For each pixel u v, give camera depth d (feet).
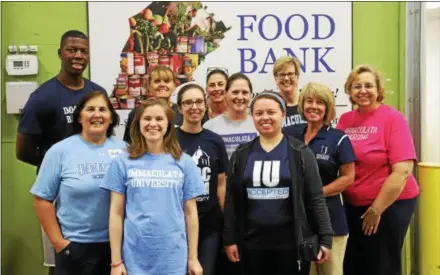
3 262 11.46
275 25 11.32
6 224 11.44
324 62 11.38
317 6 11.30
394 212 9.20
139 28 11.27
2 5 11.12
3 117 11.30
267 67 11.37
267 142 7.88
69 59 8.89
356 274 9.73
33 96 8.98
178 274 7.30
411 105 11.35
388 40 11.37
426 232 10.51
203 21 11.30
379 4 11.32
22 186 11.43
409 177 9.31
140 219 7.20
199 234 8.77
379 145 9.05
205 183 8.77
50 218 7.59
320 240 7.71
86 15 11.19
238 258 8.04
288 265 7.64
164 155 7.53
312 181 7.70
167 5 11.27
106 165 7.63
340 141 8.63
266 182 7.57
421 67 11.23
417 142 11.34
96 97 7.75
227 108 10.12
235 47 11.35
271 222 7.55
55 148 7.65
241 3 11.28
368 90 9.00
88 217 7.48
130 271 7.21
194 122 8.87
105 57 11.28
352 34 11.37
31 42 11.23
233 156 8.05
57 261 7.70
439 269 10.44
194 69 11.38
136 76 11.33
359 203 9.29
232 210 8.03
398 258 9.31
